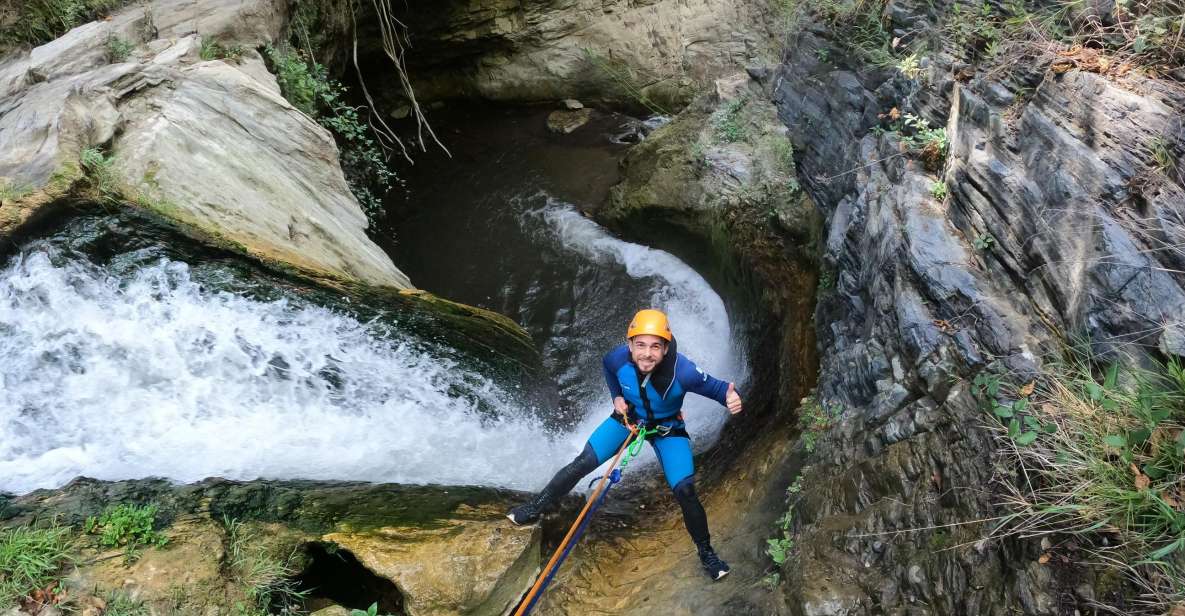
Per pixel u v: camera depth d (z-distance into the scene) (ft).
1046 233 10.98
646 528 17.06
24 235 16.34
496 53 37.86
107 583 11.96
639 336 12.85
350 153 31.65
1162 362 9.41
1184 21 10.46
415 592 13.00
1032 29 12.38
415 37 36.40
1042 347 10.80
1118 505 9.03
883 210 14.33
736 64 34.42
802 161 20.67
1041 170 11.26
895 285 13.25
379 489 15.42
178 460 15.30
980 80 13.01
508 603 13.92
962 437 11.09
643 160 29.58
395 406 18.02
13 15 24.23
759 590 12.34
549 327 26.55
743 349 22.82
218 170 19.16
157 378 16.35
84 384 15.84
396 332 19.36
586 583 14.82
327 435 16.89
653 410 13.58
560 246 29.71
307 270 18.97
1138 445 9.26
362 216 22.68
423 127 37.40
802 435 15.02
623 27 36.32
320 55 30.30
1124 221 9.93
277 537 13.43
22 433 15.15
